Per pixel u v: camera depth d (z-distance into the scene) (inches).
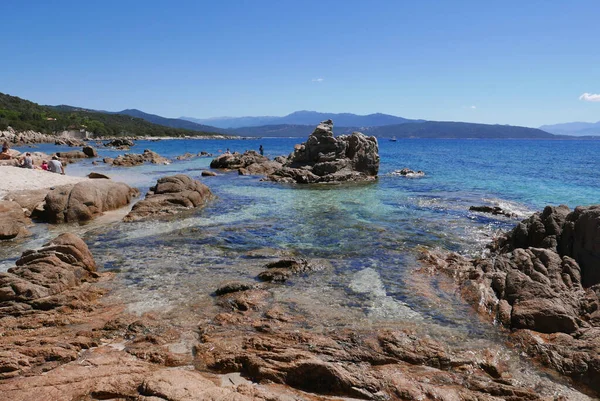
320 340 342.3
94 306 411.5
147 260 569.3
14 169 1222.3
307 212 916.0
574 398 286.0
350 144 1676.9
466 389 290.8
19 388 271.1
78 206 810.2
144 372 295.9
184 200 936.3
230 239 682.2
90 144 4717.0
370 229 757.9
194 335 357.7
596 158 2851.9
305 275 515.8
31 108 7381.9
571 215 562.3
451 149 4611.2
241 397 251.4
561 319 372.8
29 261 462.0
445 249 642.8
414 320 394.0
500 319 396.5
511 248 612.4
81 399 263.4
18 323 370.9
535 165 2225.6
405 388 285.7
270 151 4106.8
